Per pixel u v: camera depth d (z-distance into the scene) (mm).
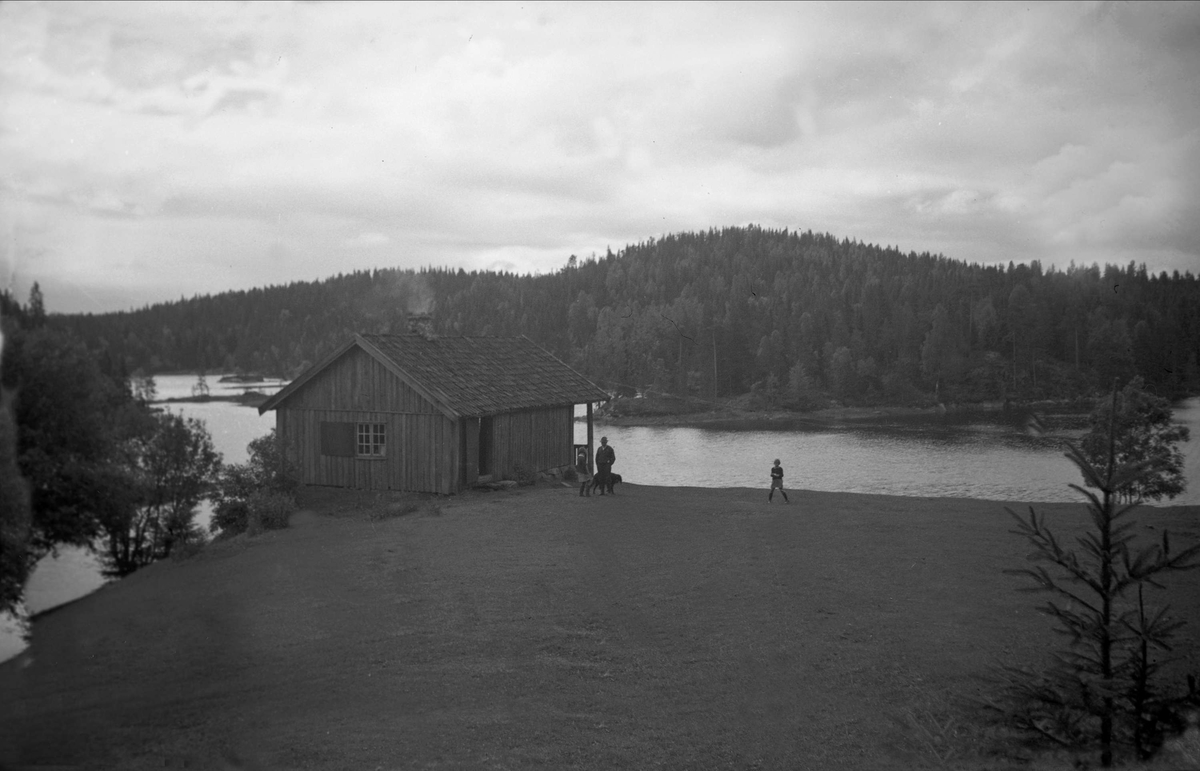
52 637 9945
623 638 10391
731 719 7973
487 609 11586
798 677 9055
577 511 20703
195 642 9883
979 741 7336
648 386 86312
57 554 11859
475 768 6855
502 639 10266
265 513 18734
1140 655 7492
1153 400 24391
